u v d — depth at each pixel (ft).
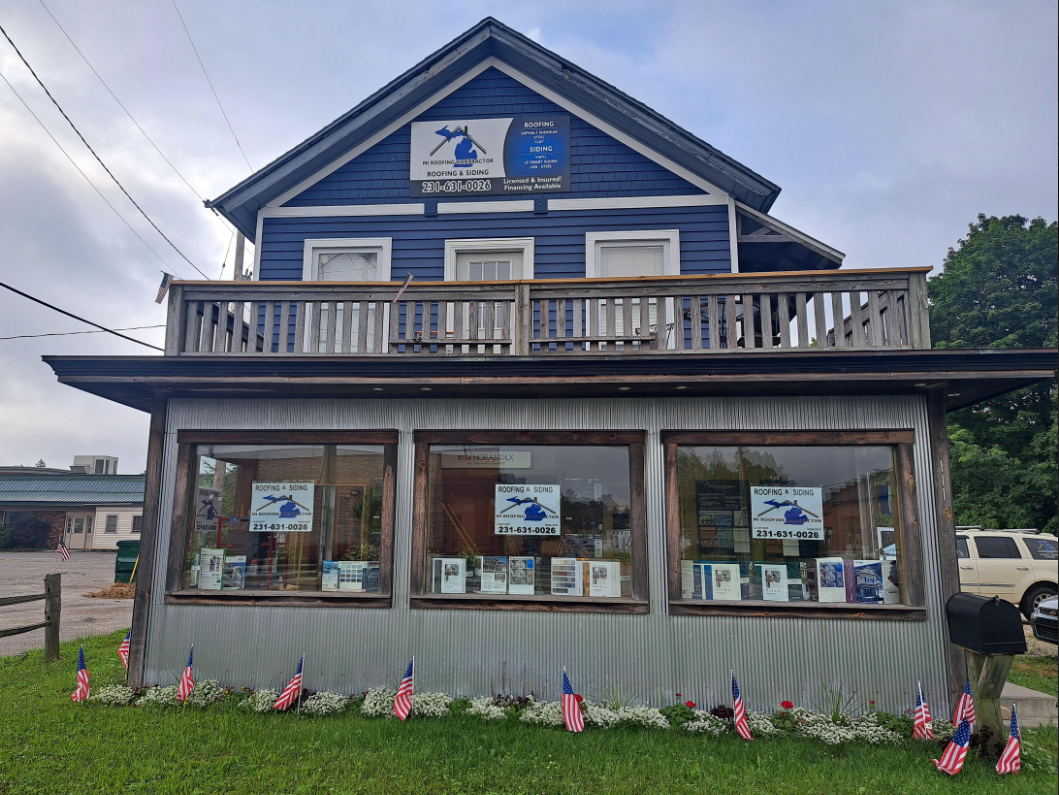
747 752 18.69
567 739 19.26
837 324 22.16
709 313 22.72
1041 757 18.42
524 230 33.32
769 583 22.30
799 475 22.82
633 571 22.47
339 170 34.40
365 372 21.93
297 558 23.72
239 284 23.98
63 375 22.39
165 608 23.40
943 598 21.56
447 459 23.77
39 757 18.01
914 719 20.10
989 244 82.12
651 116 32.55
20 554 116.57
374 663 22.63
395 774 17.13
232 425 24.25
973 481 70.03
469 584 23.00
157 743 18.88
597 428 23.30
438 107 34.53
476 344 23.25
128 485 135.33
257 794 16.12
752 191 32.12
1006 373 20.39
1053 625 32.27
